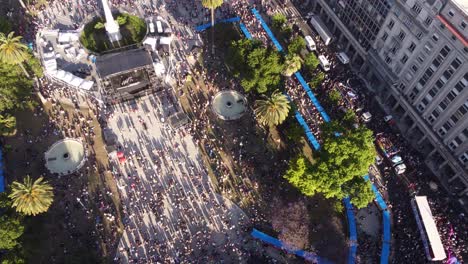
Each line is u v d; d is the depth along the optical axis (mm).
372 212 90812
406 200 91750
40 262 82375
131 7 124500
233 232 87312
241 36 118375
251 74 98688
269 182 93562
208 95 107375
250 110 104938
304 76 111000
